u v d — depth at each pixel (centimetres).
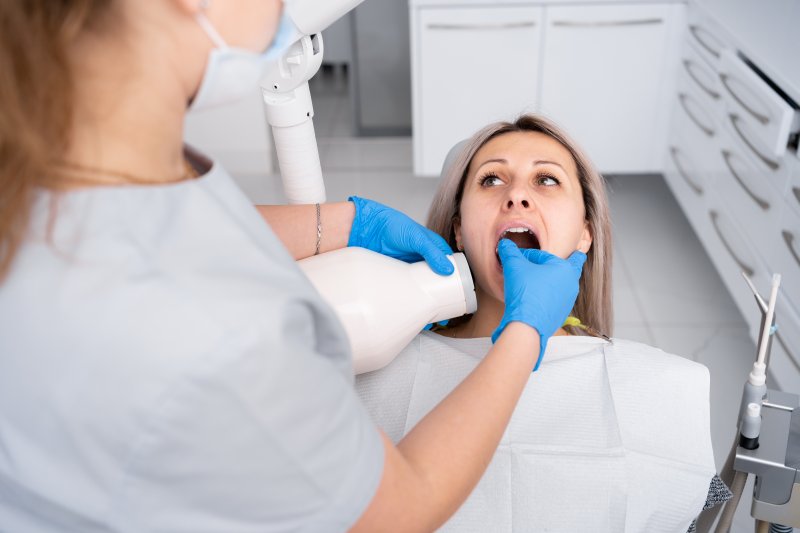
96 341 48
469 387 65
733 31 215
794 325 181
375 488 55
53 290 48
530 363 72
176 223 51
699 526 109
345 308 88
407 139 361
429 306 93
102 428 49
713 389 207
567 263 87
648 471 97
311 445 52
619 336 229
